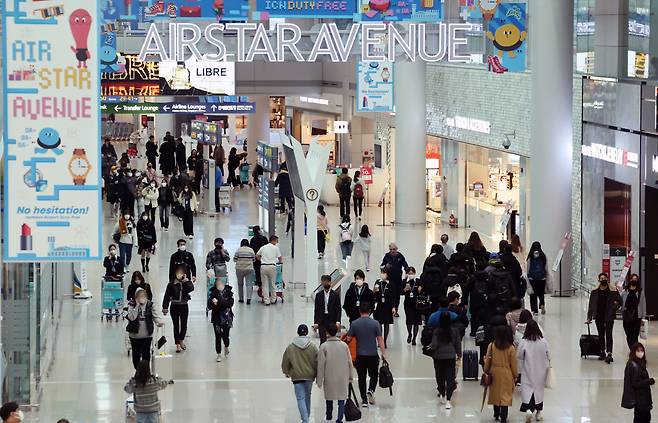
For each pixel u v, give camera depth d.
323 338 33.12
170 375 31.47
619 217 42.06
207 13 39.66
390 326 38.84
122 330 38.25
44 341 32.88
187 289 35.25
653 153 38.88
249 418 28.44
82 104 21.48
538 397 27.78
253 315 40.53
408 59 40.28
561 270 44.66
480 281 35.44
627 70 41.75
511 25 41.56
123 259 48.16
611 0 43.16
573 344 36.28
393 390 30.88
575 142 46.22
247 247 42.38
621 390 30.94
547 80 44.84
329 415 27.84
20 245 21.52
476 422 27.98
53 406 29.28
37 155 21.45
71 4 21.34
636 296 34.09
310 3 39.50
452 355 29.00
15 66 21.31
